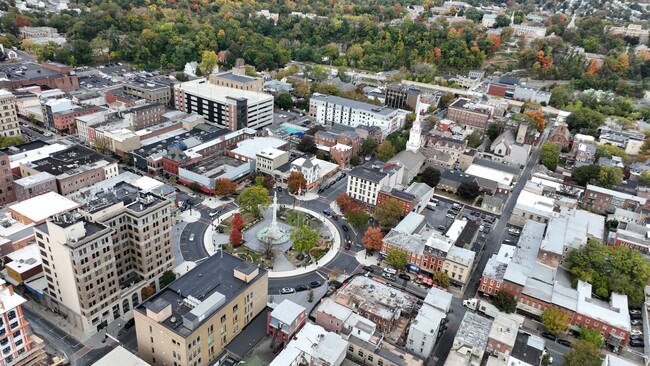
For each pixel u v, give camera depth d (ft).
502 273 622.13
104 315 531.09
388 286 602.85
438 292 574.56
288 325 490.08
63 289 513.04
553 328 559.79
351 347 503.20
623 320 563.48
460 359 491.72
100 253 501.15
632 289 618.03
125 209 547.90
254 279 524.52
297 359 461.37
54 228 473.26
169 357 458.50
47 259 508.53
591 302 597.52
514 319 569.23
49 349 493.36
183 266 645.51
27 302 561.43
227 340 499.10
